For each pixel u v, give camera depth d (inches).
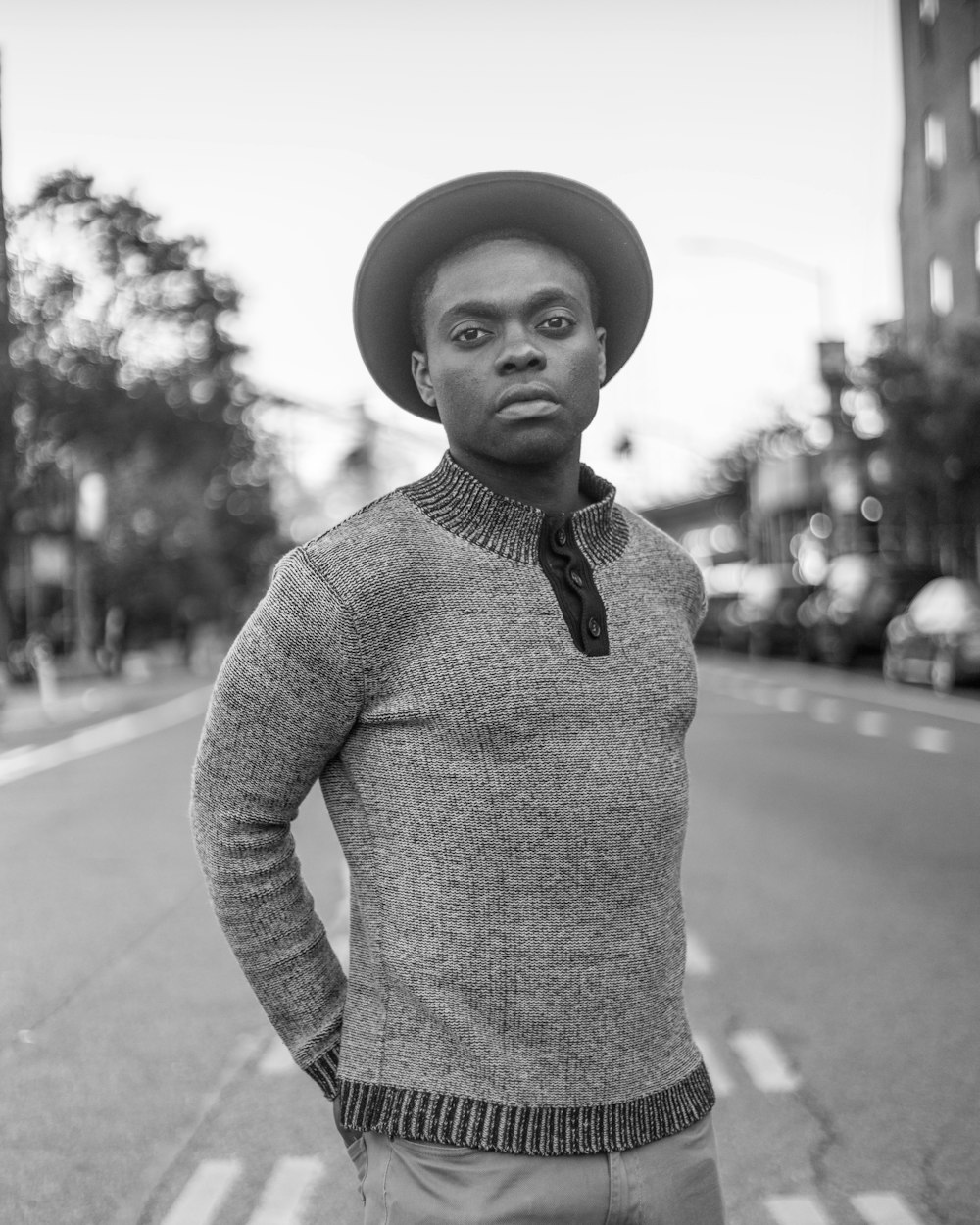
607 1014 71.8
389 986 73.2
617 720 73.5
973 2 1175.0
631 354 87.1
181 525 1583.4
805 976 241.0
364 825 74.7
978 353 1003.9
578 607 74.4
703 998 230.4
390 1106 71.7
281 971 77.8
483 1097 70.8
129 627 1628.9
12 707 930.7
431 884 71.7
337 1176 163.9
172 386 1058.7
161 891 326.0
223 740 75.5
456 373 76.4
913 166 1337.4
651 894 73.6
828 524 1563.7
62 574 1493.6
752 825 394.9
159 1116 184.1
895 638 928.3
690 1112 74.4
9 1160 170.7
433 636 72.9
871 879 319.3
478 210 78.2
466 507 75.0
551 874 71.4
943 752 551.8
